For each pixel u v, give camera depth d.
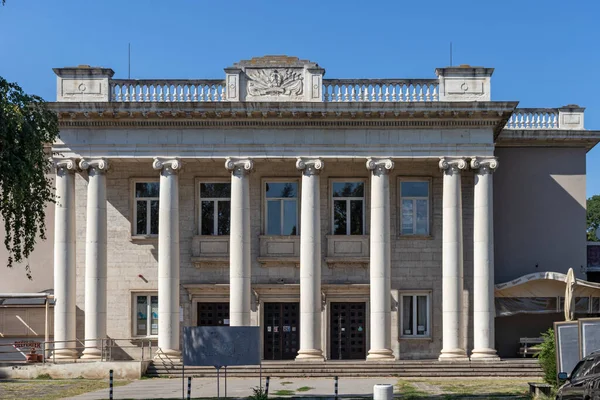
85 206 44.16
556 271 46.50
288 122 41.59
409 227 44.56
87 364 38.56
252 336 29.52
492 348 40.66
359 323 44.22
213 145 41.62
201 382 36.78
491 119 41.31
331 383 35.97
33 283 46.31
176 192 41.75
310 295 41.00
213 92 42.47
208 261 44.19
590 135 46.72
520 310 44.09
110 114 41.22
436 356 43.81
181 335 43.88
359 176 44.59
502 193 46.97
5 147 27.14
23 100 27.92
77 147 41.59
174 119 41.53
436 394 31.20
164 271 41.19
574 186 47.06
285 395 31.19
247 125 41.69
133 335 44.22
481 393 31.42
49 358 42.09
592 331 27.39
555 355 28.83
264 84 42.16
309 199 41.44
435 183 44.38
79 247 43.94
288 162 43.09
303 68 42.22
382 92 42.84
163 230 41.41
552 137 46.72
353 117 41.25
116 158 41.56
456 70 42.09
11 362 41.62
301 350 40.84
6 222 28.78
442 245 44.06
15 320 44.53
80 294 43.56
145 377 38.81
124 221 44.66
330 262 44.09
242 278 41.09
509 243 46.69
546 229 46.78
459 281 41.06
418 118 41.34
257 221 44.62
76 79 41.97
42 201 29.95
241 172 41.56
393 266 44.25
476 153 41.47
